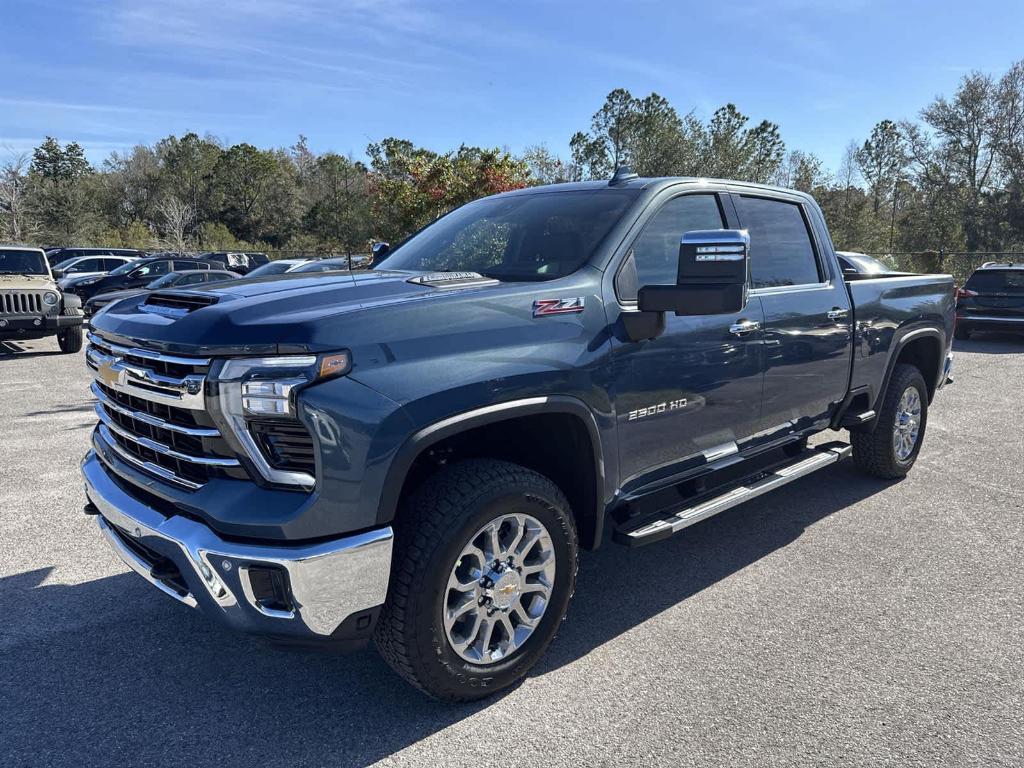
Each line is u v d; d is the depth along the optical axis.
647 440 3.25
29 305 12.09
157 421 2.58
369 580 2.40
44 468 5.82
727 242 2.64
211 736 2.64
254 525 2.29
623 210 3.36
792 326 4.01
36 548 4.30
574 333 2.91
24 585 3.84
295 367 2.28
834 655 3.14
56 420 7.52
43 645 3.26
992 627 3.37
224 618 2.40
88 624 3.45
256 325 2.35
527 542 2.81
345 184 81.19
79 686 2.96
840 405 4.61
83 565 4.09
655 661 3.10
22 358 12.31
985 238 43.69
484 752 2.54
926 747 2.54
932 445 6.54
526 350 2.73
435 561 2.50
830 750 2.53
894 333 4.94
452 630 2.67
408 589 2.49
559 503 2.86
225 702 2.85
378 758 2.52
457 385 2.51
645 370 3.17
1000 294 13.48
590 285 3.04
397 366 2.42
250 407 2.29
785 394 4.04
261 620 2.36
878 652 3.16
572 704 2.81
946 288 5.63
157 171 86.94
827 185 44.44
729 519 4.77
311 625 2.34
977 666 3.05
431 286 2.82
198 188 86.19
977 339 14.75
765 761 2.47
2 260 12.63
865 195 54.97
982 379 9.94
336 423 2.29
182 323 2.50
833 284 4.47
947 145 45.94
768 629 3.37
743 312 3.69
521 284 2.90
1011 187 43.25
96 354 3.02
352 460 2.32
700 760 2.49
